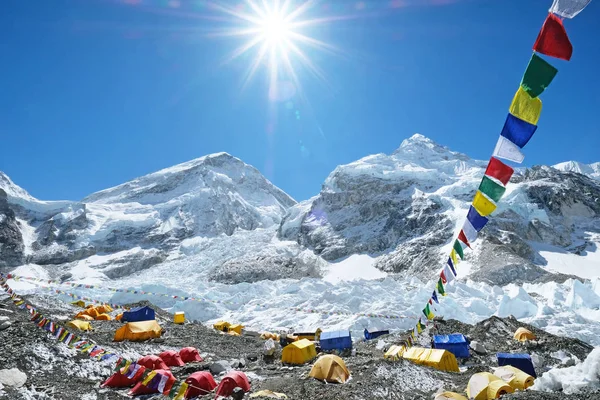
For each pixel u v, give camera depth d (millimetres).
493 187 8008
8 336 19969
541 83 6441
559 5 5953
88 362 19875
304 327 45500
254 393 17141
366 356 27625
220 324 42312
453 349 27984
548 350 29578
